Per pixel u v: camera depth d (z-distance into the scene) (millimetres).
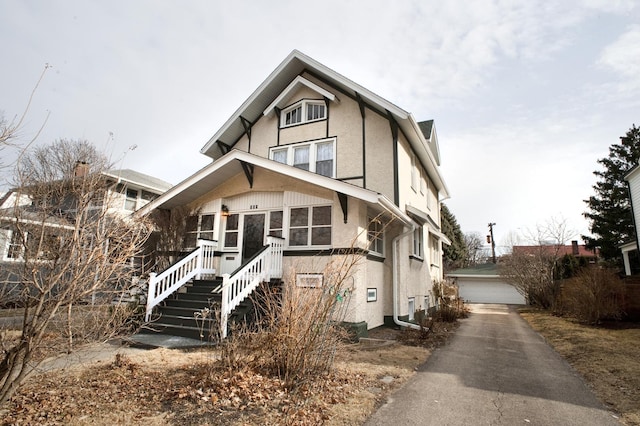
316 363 5660
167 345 7871
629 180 18641
